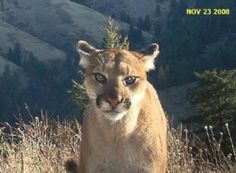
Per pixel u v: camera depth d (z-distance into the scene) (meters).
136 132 6.63
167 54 150.88
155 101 7.23
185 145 8.61
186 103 78.56
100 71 6.50
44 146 8.76
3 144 8.87
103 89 6.48
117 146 6.62
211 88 32.91
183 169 8.30
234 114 31.25
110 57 6.54
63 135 9.07
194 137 9.02
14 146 8.88
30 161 8.57
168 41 160.50
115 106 6.36
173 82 116.69
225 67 140.00
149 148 6.68
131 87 6.52
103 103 6.39
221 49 149.25
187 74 122.38
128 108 6.43
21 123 9.16
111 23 18.44
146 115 6.68
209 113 31.67
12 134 8.95
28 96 190.12
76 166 7.54
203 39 160.50
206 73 34.22
